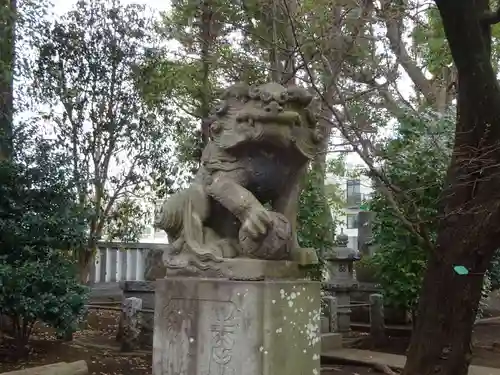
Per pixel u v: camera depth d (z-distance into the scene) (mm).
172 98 9922
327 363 8531
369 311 11406
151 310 8797
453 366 6121
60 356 7516
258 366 3641
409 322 10836
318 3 7312
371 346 9633
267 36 7676
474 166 5855
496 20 5938
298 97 3910
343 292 10594
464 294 6066
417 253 8773
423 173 8180
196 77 8625
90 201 10367
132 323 8320
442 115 9055
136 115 10062
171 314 4039
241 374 3678
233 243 4086
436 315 6176
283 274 3928
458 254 6055
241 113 3865
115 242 12430
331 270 10828
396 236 9023
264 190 4074
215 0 8062
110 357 7770
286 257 3996
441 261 6168
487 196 5918
